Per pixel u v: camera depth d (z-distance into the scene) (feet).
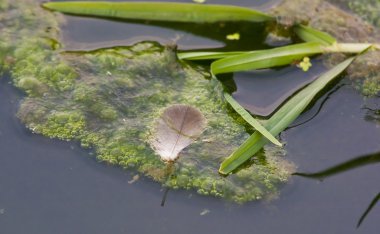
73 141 1.57
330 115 1.63
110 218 1.47
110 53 1.70
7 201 1.48
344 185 1.53
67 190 1.50
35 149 1.55
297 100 1.61
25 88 1.63
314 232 1.47
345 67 1.67
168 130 1.54
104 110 1.61
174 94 1.65
